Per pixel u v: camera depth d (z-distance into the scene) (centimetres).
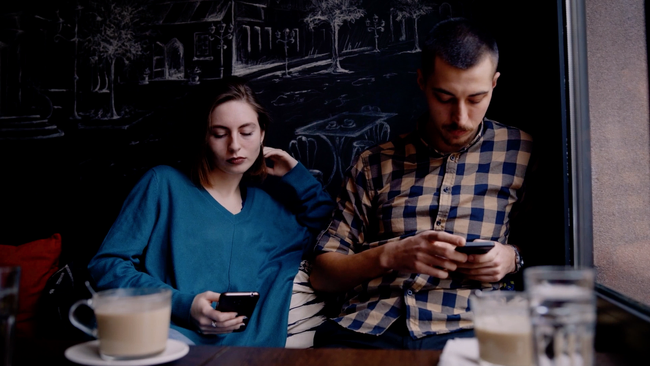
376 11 202
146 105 217
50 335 172
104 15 220
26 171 221
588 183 138
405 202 150
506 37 185
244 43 212
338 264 150
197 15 215
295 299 166
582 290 63
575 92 140
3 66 223
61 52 221
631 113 129
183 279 152
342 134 204
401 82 201
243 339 149
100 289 141
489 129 152
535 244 153
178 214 157
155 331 80
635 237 128
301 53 208
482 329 74
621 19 130
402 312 140
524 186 149
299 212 187
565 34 142
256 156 165
